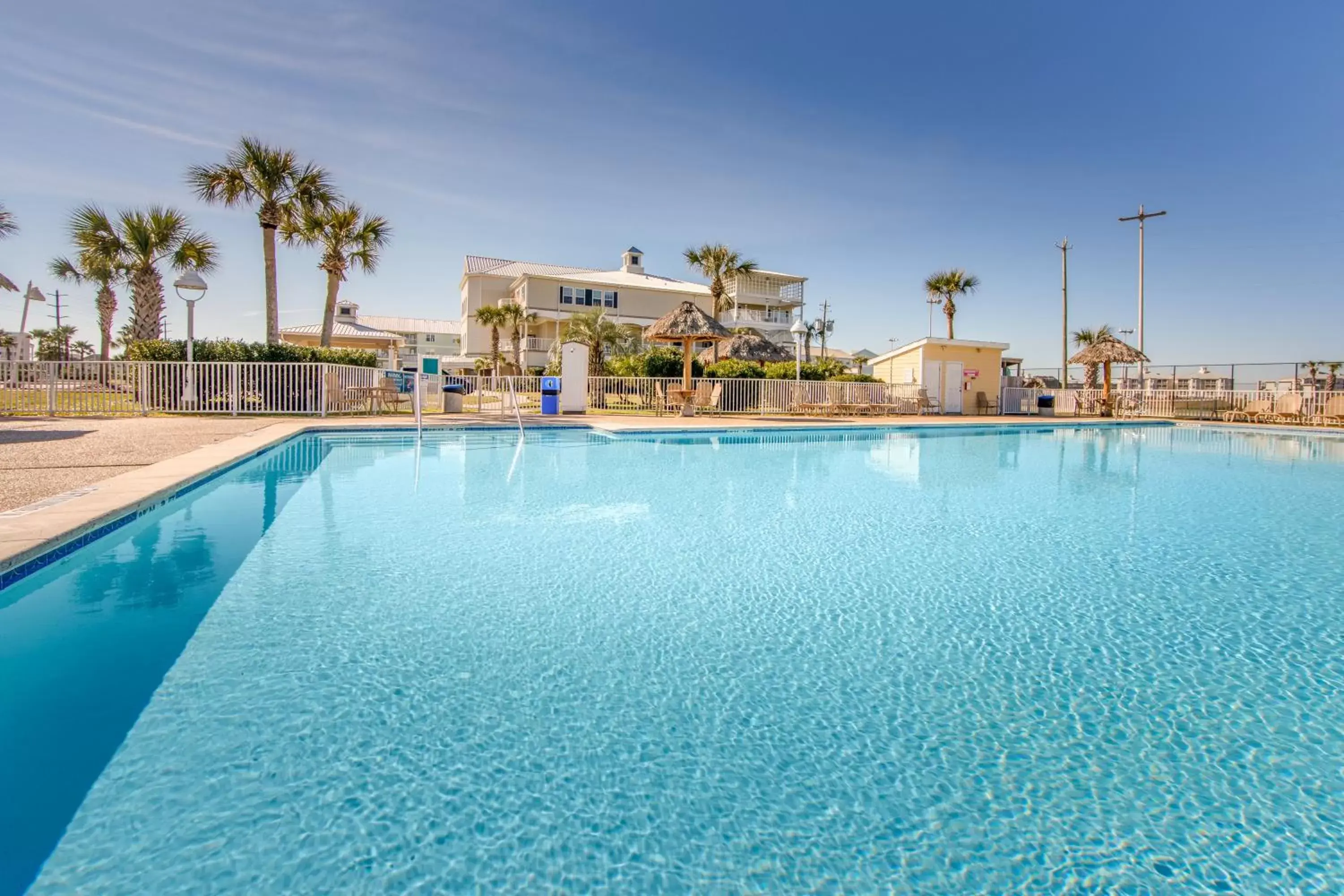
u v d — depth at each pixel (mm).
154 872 1550
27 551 3502
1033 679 2729
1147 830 1807
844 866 1655
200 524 5168
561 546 4703
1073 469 9797
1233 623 3402
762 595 3736
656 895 1544
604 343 29984
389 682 2566
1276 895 1566
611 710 2412
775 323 47344
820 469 9320
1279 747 2223
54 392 14008
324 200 19766
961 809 1889
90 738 2105
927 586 3959
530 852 1672
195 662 2689
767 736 2264
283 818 1755
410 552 4461
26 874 1529
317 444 10734
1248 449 13148
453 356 49094
